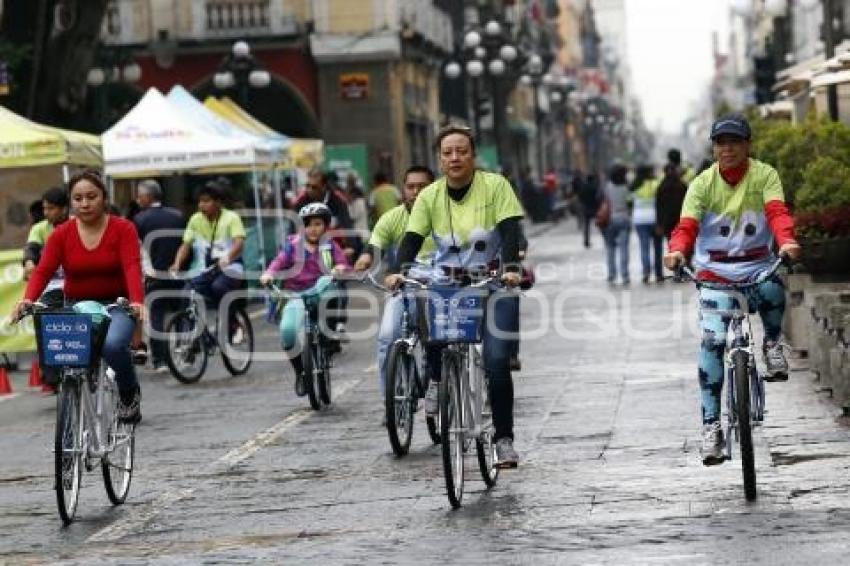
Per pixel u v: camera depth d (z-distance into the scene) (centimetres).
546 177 14375
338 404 3247
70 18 6738
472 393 2173
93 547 2009
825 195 3419
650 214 6291
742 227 2062
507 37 14175
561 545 1830
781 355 2112
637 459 2369
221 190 3953
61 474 2130
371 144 10338
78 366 2145
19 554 1998
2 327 4156
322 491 2286
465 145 2148
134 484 2461
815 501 1978
